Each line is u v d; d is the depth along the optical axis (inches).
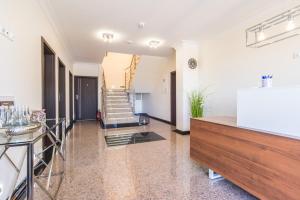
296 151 50.8
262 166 61.6
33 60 95.3
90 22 138.0
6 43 67.6
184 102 192.1
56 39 152.5
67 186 83.7
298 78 101.3
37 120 73.7
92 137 183.5
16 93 75.4
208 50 180.4
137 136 187.8
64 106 191.3
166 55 251.1
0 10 62.9
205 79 185.3
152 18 131.6
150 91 326.6
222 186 84.6
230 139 76.9
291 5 105.8
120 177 93.5
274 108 58.7
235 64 147.7
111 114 263.9
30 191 51.1
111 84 378.3
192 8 117.1
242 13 124.2
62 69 191.2
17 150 74.0
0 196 61.6
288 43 106.5
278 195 55.9
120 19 133.0
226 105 158.4
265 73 121.3
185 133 195.2
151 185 85.4
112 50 221.9
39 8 104.8
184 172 99.9
